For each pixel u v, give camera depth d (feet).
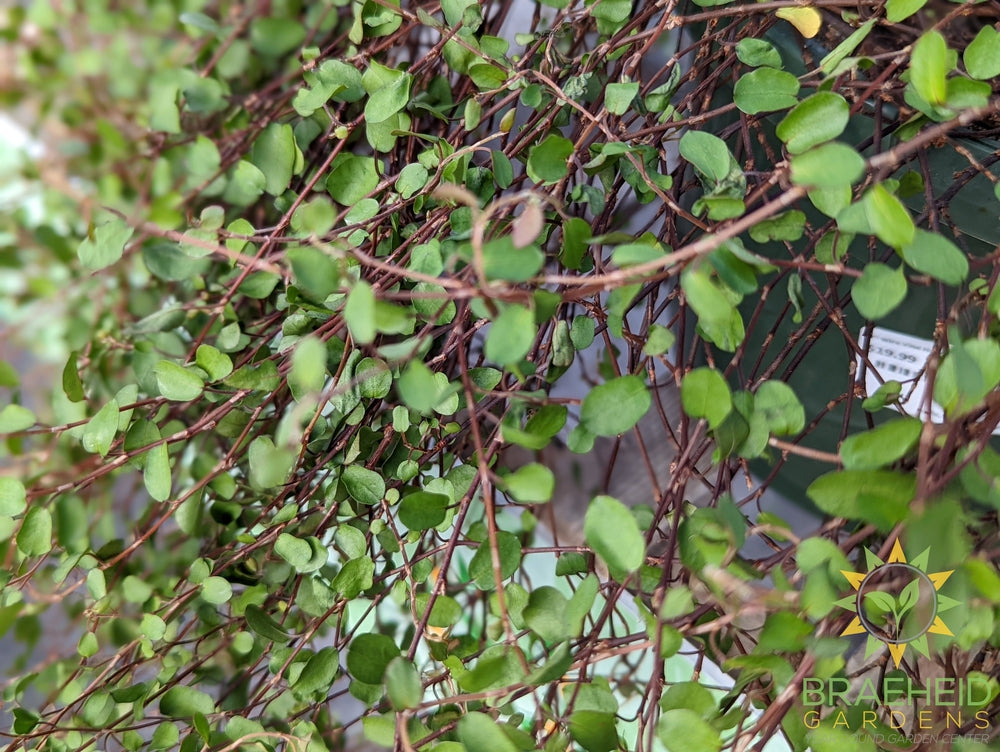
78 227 2.21
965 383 0.94
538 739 1.40
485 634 2.05
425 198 1.63
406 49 2.26
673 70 1.69
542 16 2.34
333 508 1.69
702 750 1.07
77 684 1.83
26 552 1.65
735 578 1.03
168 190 1.87
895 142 1.51
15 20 2.03
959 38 1.89
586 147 1.54
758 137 1.65
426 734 1.26
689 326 2.07
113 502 2.55
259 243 1.73
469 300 1.32
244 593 1.76
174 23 1.95
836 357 1.89
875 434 1.00
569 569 1.54
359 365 1.50
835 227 1.40
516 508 2.52
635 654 2.25
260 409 1.64
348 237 1.58
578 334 1.54
